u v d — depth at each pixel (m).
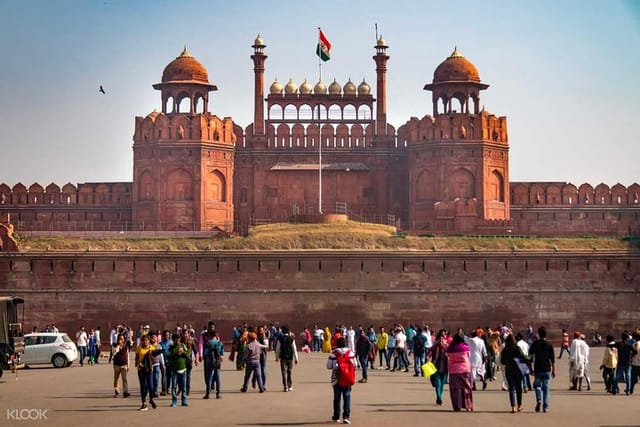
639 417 23.34
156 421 22.59
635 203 73.19
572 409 25.02
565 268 56.22
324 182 74.19
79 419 23.03
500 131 71.69
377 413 24.14
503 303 55.75
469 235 62.91
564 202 73.12
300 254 55.94
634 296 56.09
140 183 70.38
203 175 69.44
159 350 25.45
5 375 36.88
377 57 75.25
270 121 74.62
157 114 71.25
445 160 70.06
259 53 74.94
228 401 26.95
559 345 55.69
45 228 72.06
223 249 58.53
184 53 73.50
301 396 28.30
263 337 33.78
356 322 55.59
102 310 55.53
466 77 72.81
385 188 74.31
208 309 55.59
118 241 59.69
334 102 75.19
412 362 44.41
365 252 55.84
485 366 34.12
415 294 55.66
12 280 55.78
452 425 21.77
